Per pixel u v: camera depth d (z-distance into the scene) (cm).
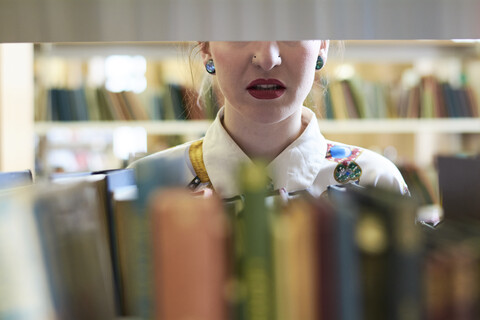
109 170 48
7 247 33
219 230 34
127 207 41
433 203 227
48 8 46
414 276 34
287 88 77
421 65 272
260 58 72
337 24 50
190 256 34
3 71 204
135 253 39
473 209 48
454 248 35
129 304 41
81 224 39
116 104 243
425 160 265
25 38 53
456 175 51
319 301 35
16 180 46
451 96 252
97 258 40
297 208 35
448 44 270
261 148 87
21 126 211
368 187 39
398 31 52
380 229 34
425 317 34
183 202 34
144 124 242
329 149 98
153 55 259
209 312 34
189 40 53
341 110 244
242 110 79
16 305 34
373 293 34
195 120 242
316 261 34
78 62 260
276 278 35
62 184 39
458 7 47
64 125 240
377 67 277
